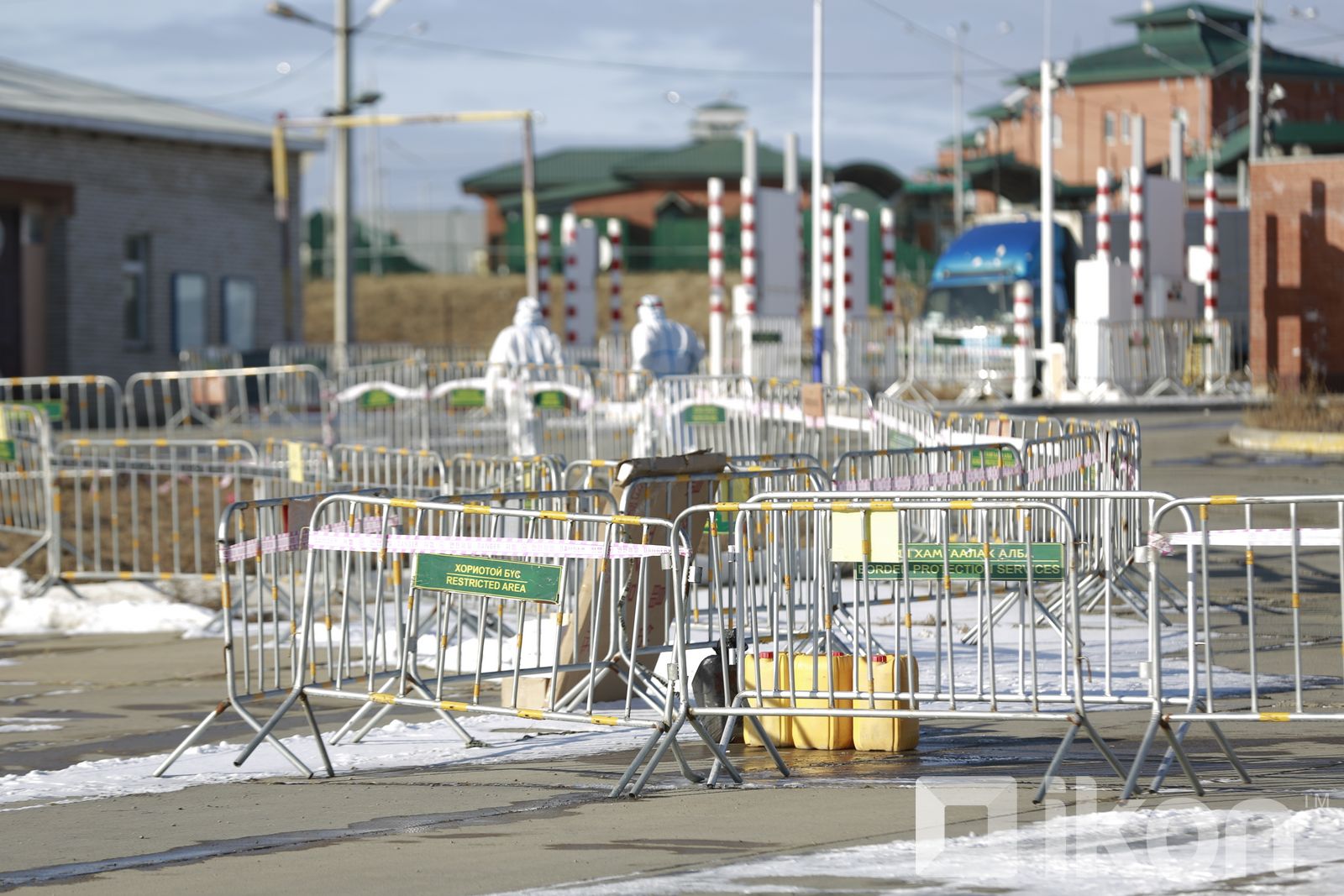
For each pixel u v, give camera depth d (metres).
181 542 58.34
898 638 28.67
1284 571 50.62
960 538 41.31
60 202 135.00
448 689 36.47
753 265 124.81
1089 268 121.62
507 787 27.75
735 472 33.78
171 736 33.88
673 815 25.03
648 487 32.53
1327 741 29.73
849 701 29.91
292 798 27.47
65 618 49.19
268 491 54.94
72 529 60.25
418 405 85.31
